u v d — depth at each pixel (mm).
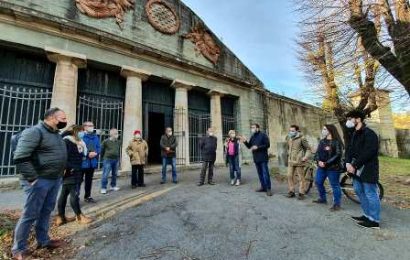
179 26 12508
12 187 7164
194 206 5598
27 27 7992
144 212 5172
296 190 7285
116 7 10086
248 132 15281
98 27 9516
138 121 10180
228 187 7625
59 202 4500
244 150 14750
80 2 9156
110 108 10102
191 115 13141
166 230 4258
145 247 3652
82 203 5781
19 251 3260
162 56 11070
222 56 14648
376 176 4293
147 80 11477
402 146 23969
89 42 9156
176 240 3879
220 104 14148
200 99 13828
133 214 5043
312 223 4578
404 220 4738
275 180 8977
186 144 11891
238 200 6105
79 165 4645
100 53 9477
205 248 3615
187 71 12438
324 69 11289
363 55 6879
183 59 11898
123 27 10242
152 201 5969
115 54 9883
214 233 4141
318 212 5199
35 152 3361
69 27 8531
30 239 3859
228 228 4352
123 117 10359
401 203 5926
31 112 8328
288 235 4055
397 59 6781
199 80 13078
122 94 10625
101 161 9383
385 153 22266
